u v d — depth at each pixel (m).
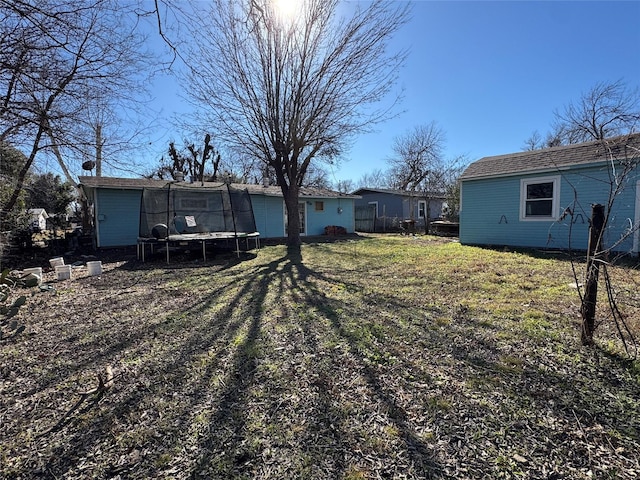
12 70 3.16
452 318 3.65
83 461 1.66
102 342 3.20
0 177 5.23
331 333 3.29
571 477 1.49
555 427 1.83
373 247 10.62
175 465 1.62
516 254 8.34
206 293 5.09
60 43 3.12
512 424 1.86
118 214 11.38
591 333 2.81
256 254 9.68
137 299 4.80
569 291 4.62
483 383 2.30
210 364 2.69
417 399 2.14
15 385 2.42
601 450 1.65
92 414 2.05
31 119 3.69
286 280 5.88
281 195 14.84
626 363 2.50
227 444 1.76
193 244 9.34
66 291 5.36
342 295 4.72
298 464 1.61
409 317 3.72
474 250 9.29
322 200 17.05
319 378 2.43
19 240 8.96
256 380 2.42
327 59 9.51
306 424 1.91
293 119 10.11
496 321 3.52
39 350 3.03
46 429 1.92
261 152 11.49
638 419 1.88
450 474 1.52
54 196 10.95
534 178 9.37
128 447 1.75
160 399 2.20
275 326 3.52
